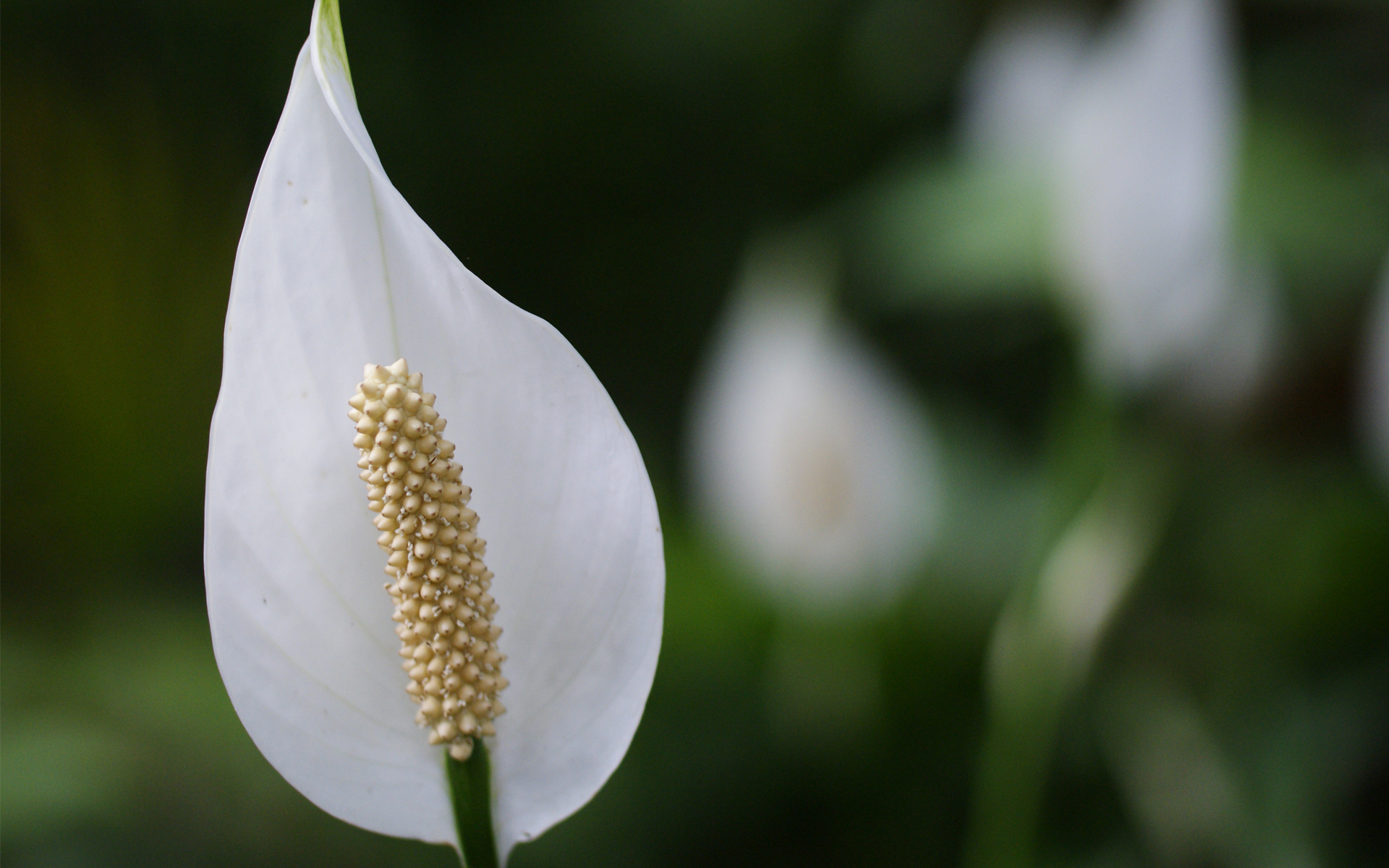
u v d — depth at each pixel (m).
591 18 2.14
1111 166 0.75
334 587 0.50
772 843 1.27
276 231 0.49
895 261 1.41
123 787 1.15
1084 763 1.13
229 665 0.49
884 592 1.11
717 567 1.20
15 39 1.87
